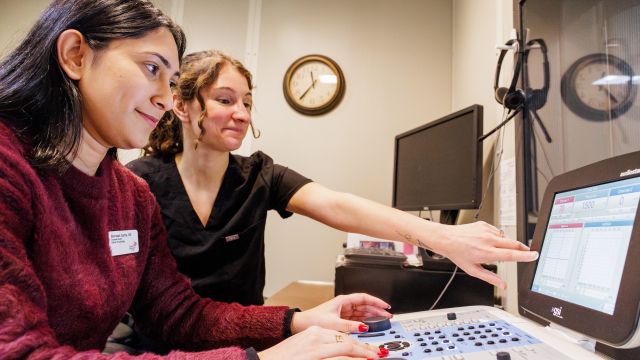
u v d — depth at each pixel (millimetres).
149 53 561
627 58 756
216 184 1125
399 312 1171
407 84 2213
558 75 985
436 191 1447
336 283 1220
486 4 1543
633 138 736
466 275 1151
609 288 490
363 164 2180
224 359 449
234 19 2354
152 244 855
